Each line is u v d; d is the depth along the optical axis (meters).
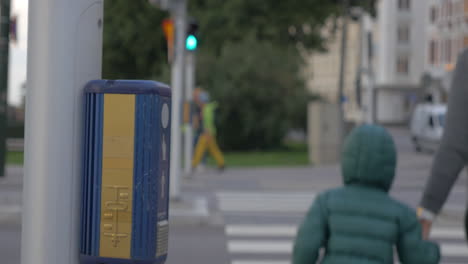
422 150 34.88
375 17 29.02
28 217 2.97
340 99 31.34
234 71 36.12
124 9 40.34
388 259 3.90
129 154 2.94
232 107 36.09
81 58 3.02
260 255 10.18
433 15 72.25
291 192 17.84
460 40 67.19
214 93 36.00
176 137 13.68
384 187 4.02
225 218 13.48
